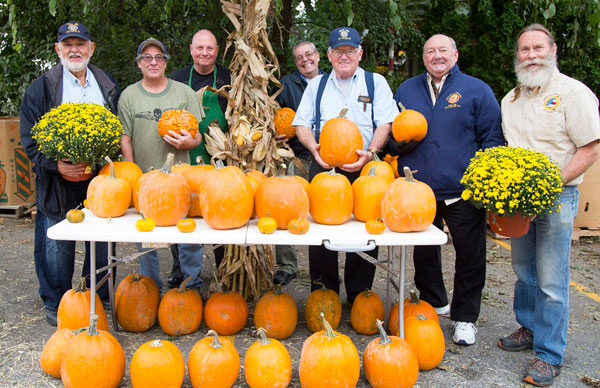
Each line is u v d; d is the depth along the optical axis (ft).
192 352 8.89
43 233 11.65
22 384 8.95
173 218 8.98
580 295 14.17
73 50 10.95
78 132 9.30
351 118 11.60
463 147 10.75
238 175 8.87
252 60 12.80
